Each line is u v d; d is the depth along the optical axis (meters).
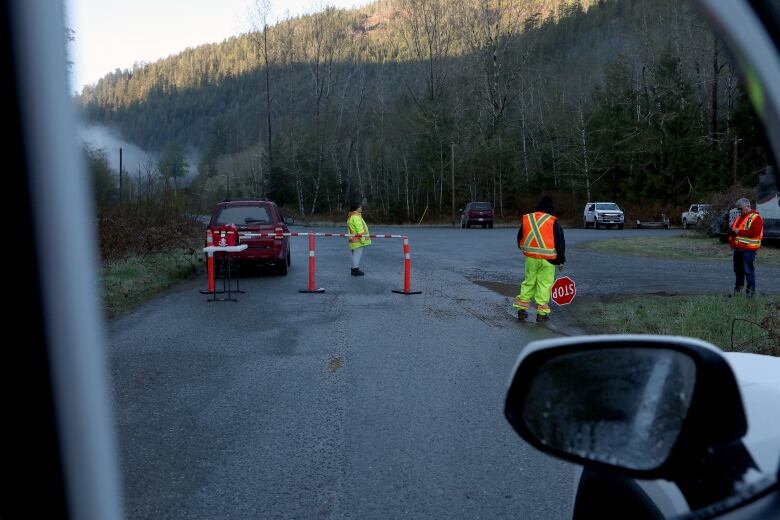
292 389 6.69
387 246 27.69
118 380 7.02
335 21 100.25
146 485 4.41
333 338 9.23
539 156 67.88
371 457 4.89
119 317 10.88
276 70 101.81
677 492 1.81
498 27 67.88
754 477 1.63
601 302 12.21
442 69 72.94
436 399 6.32
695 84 53.12
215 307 12.01
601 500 2.29
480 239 33.09
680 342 1.80
